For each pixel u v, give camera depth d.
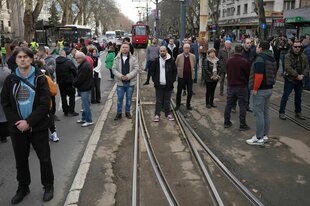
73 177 5.59
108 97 12.16
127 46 8.79
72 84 8.63
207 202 4.68
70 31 40.22
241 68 7.70
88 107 8.54
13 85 4.39
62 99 9.48
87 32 45.69
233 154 6.46
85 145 7.16
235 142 7.15
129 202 4.74
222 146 6.91
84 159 6.20
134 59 8.95
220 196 4.83
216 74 9.95
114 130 8.12
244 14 60.59
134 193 4.89
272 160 6.16
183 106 10.50
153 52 14.16
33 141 4.64
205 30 16.33
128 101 9.13
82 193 4.99
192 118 9.11
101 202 4.74
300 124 8.30
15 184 5.35
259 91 6.74
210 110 9.96
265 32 19.95
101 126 8.34
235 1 64.25
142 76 17.42
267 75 6.66
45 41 40.12
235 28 64.69
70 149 6.91
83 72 8.28
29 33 30.56
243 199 4.75
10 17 55.50
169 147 6.88
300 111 8.84
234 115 9.32
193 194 4.91
